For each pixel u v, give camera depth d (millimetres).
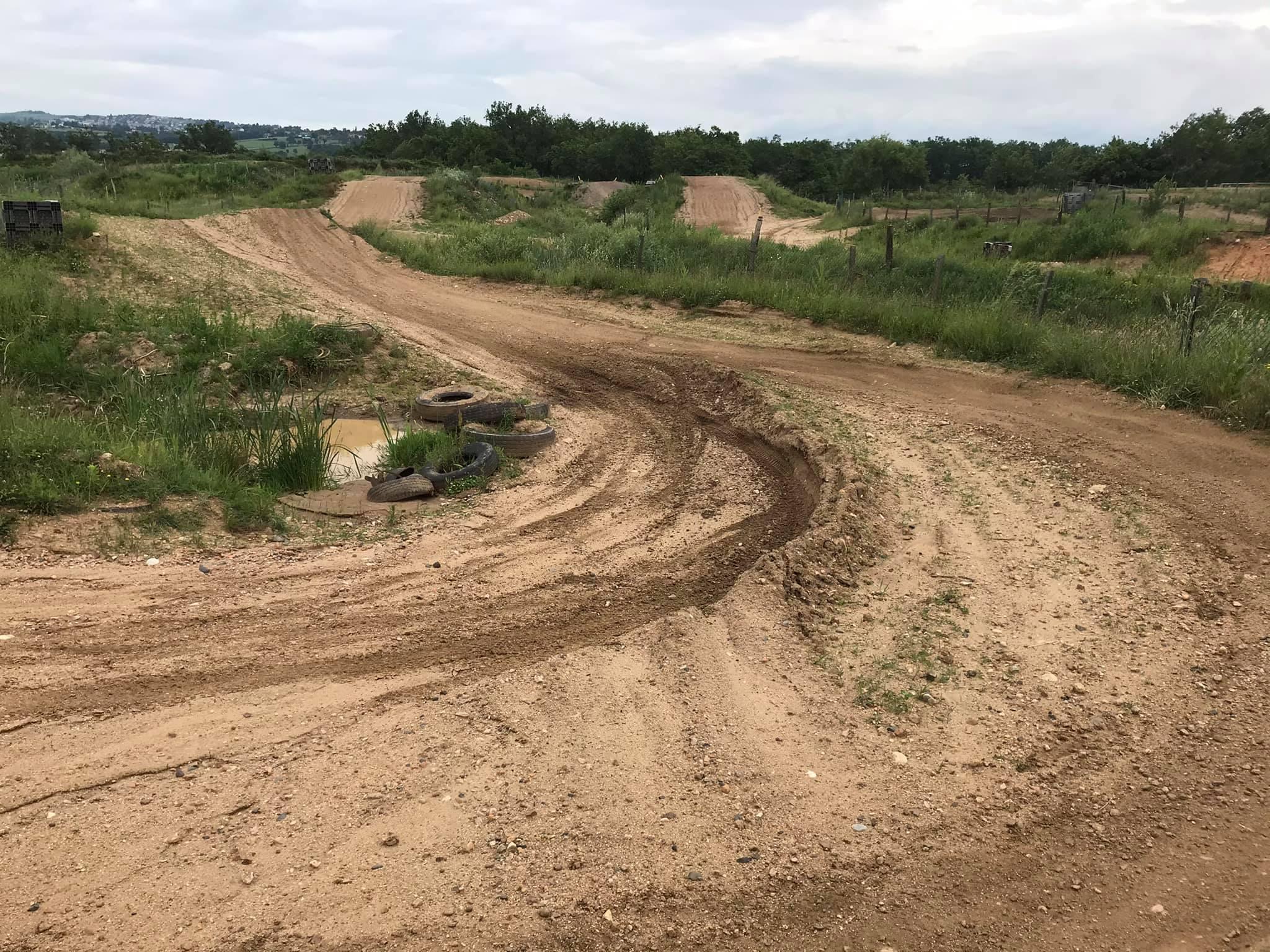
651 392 13844
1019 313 15750
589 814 4262
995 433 10539
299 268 22875
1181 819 4320
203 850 3977
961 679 5465
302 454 9680
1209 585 6664
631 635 6039
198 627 6113
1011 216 39688
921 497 8578
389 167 67562
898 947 3607
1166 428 10242
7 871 3816
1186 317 12359
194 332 14586
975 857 4070
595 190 60156
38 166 52250
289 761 4633
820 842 4129
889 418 11312
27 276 16531
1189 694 5312
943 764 4699
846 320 16812
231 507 8289
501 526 8461
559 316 19188
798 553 6879
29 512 7711
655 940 3590
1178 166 60438
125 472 8523
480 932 3572
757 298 18922
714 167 87562
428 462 9969
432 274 24250
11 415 9352
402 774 4527
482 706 5148
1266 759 4730
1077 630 6051
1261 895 3863
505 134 99625
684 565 7484
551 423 12344
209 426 10547
